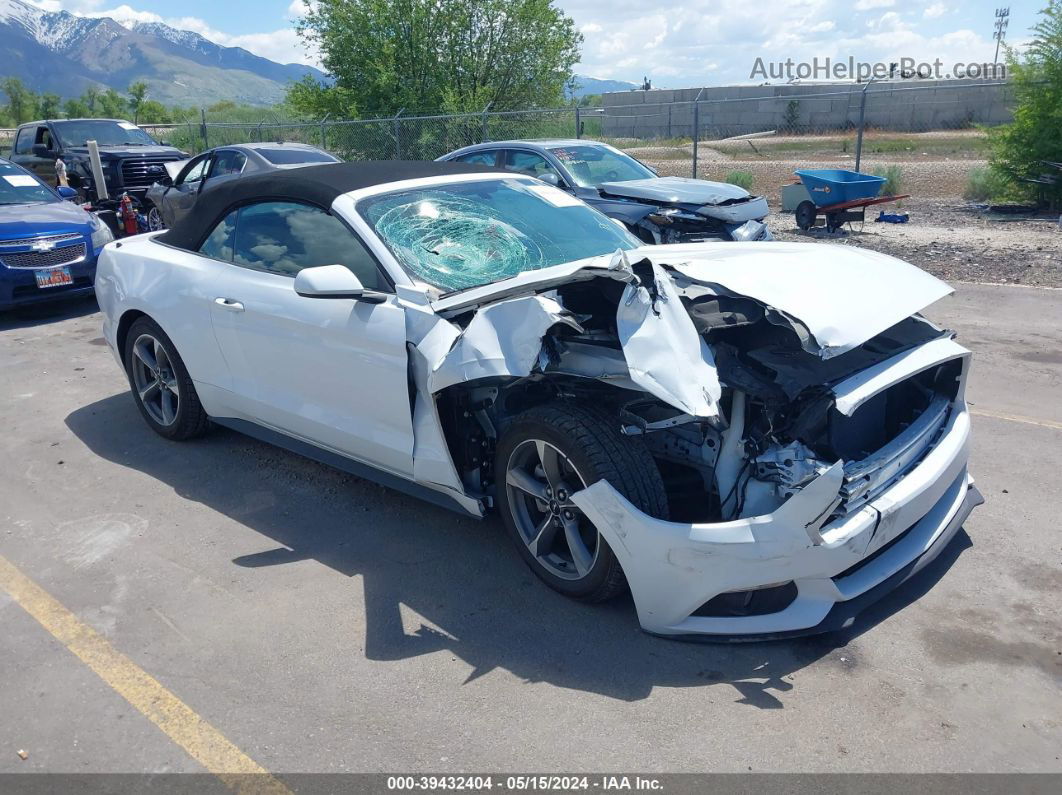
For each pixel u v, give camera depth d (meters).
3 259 8.16
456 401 3.51
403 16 22.52
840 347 2.90
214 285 4.48
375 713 2.78
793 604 2.94
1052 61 13.80
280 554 3.86
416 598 3.46
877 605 3.30
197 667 3.05
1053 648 2.99
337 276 3.53
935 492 3.21
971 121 34.34
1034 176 14.41
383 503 4.34
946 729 2.62
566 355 3.21
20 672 3.06
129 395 6.18
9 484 4.70
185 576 3.69
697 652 3.04
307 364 3.99
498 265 3.90
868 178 12.94
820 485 2.70
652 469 3.05
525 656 3.05
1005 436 4.92
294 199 4.25
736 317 3.26
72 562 3.83
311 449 4.36
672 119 40.41
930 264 10.06
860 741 2.58
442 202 4.20
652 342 2.86
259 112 30.00
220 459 4.96
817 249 3.92
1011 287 8.75
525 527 3.49
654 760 2.53
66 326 8.38
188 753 2.64
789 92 38.09
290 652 3.12
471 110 21.95
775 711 2.72
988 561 3.58
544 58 22.97
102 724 2.78
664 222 8.94
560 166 10.02
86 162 14.26
